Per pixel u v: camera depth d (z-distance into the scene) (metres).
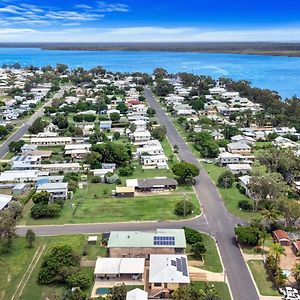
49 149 194.12
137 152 183.38
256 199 126.25
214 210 127.50
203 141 192.75
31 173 155.12
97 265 92.12
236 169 160.25
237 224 117.12
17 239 108.81
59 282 89.50
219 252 102.50
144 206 130.38
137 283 89.50
